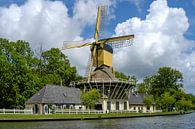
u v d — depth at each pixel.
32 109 83.69
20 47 96.56
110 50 104.31
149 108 136.12
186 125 57.84
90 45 104.19
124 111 102.12
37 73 111.56
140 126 54.97
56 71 113.56
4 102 87.88
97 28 103.56
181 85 149.50
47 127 50.78
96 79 100.38
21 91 90.38
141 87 157.38
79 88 103.44
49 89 87.62
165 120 74.50
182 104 142.00
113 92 100.62
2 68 81.31
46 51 115.75
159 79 149.62
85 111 85.94
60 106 86.75
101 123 61.38
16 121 63.28
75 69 118.38
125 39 103.81
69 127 51.28
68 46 106.25
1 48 87.31
